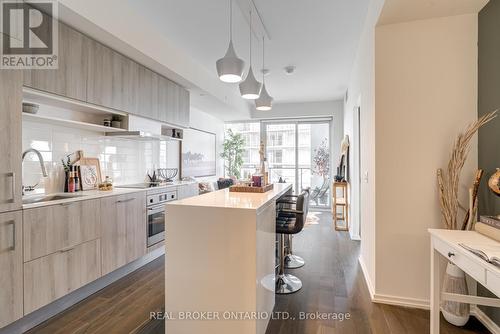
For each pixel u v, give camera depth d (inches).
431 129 86.0
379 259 90.3
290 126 278.4
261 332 69.1
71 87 90.0
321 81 193.0
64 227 82.1
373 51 92.7
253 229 63.7
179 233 68.6
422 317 81.0
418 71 86.6
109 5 93.2
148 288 99.7
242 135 292.5
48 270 77.2
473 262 50.8
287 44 132.9
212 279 66.4
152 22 112.8
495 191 63.3
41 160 90.6
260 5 99.4
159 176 167.3
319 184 269.7
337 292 96.7
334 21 111.3
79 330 74.4
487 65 78.1
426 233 86.5
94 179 118.4
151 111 131.6
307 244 152.9
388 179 89.7
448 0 75.3
